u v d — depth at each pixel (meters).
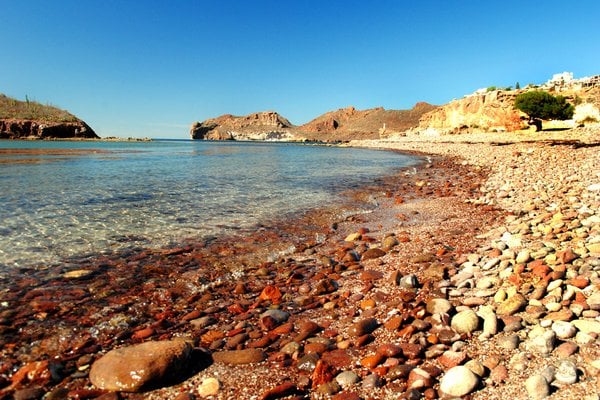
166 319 5.53
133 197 15.25
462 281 6.25
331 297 6.21
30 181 19.88
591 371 3.52
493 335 4.45
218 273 7.50
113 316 5.55
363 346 4.52
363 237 9.83
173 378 3.94
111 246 8.91
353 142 119.19
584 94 91.44
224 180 21.62
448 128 112.88
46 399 3.60
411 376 3.76
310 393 3.67
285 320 5.44
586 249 6.65
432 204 14.42
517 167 22.98
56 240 9.21
